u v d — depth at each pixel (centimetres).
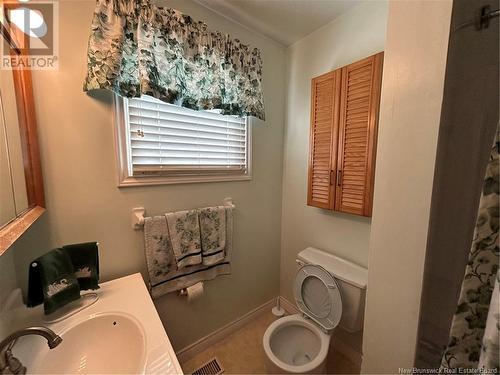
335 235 162
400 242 75
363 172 127
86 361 80
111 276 119
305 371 110
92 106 107
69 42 99
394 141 75
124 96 106
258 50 156
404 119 72
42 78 94
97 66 96
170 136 134
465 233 57
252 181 178
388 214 78
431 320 65
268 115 181
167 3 122
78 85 102
